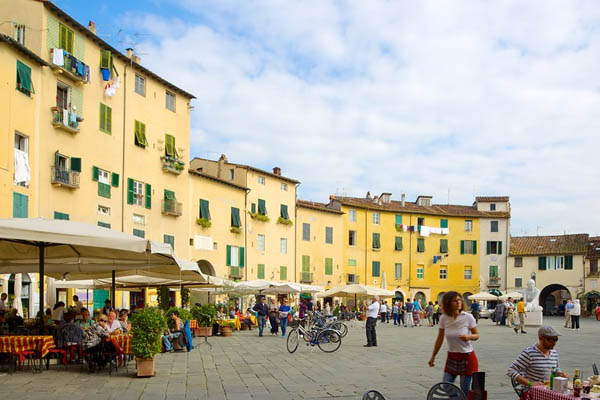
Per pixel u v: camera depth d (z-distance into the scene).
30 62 27.22
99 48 33.06
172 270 21.52
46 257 16.73
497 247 74.31
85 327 17.48
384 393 11.52
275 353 19.88
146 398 10.98
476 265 73.88
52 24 29.19
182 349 20.86
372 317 22.64
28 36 28.22
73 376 13.70
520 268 73.44
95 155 32.38
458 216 74.06
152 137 38.06
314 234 60.94
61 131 29.50
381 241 69.62
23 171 26.30
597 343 24.50
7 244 16.39
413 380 13.30
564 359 17.89
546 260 72.38
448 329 8.23
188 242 41.88
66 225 13.85
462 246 73.88
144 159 37.12
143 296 37.50
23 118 26.55
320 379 13.52
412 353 19.88
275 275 54.25
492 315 47.28
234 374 14.41
